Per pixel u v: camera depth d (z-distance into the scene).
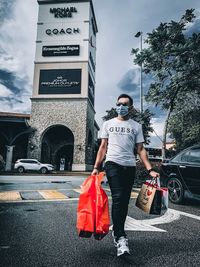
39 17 38.16
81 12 37.75
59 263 2.68
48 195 7.74
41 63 37.03
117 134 3.12
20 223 4.33
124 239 2.85
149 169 3.10
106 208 2.87
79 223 2.82
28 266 2.59
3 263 2.65
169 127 22.70
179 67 17.89
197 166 6.38
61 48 36.97
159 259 2.81
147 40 18.41
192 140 22.42
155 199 2.96
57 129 39.19
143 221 4.69
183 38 17.94
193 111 19.95
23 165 27.77
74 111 35.72
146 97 20.16
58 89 36.34
